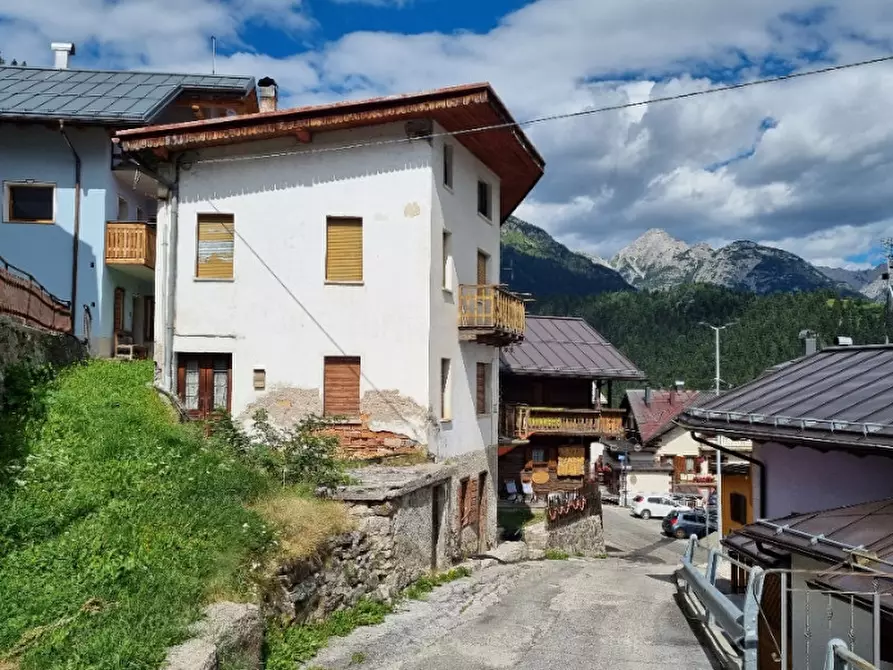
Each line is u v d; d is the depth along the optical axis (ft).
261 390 57.06
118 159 74.74
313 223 57.36
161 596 23.26
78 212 73.31
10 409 38.83
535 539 77.46
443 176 60.23
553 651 32.04
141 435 39.06
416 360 56.54
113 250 73.72
